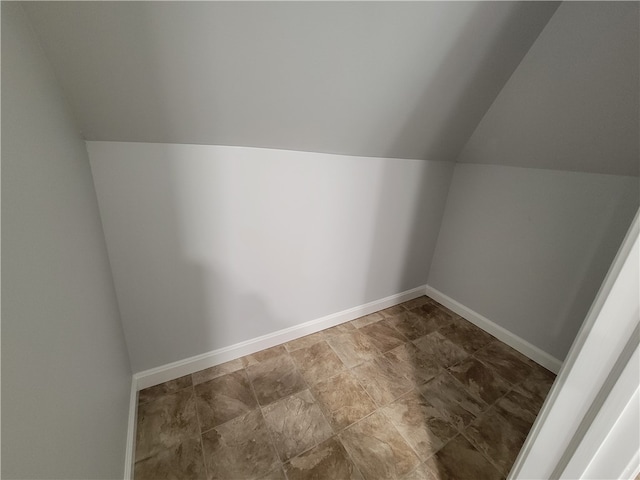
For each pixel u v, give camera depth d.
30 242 0.50
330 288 1.96
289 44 0.89
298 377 1.61
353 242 1.93
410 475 1.16
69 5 0.62
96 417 0.76
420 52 1.08
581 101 1.27
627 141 1.27
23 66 0.56
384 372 1.69
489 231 2.05
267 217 1.50
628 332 0.45
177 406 1.38
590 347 0.49
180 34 0.77
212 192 1.30
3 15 0.50
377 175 1.83
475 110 1.59
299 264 1.73
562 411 0.56
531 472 0.64
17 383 0.41
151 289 1.30
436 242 2.45
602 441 0.51
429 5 0.89
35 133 0.58
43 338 0.51
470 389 1.61
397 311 2.35
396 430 1.34
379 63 1.06
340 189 1.70
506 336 2.01
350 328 2.09
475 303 2.22
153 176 1.15
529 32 1.15
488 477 1.17
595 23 1.03
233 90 1.00
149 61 0.81
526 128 1.57
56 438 0.51
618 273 0.44
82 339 0.72
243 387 1.52
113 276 1.19
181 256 1.33
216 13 0.74
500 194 1.95
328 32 0.88
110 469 0.84
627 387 0.46
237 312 1.61
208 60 0.87
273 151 1.38
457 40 1.08
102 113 0.92
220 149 1.25
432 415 1.43
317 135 1.37
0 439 0.36
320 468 1.16
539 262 1.80
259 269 1.58
